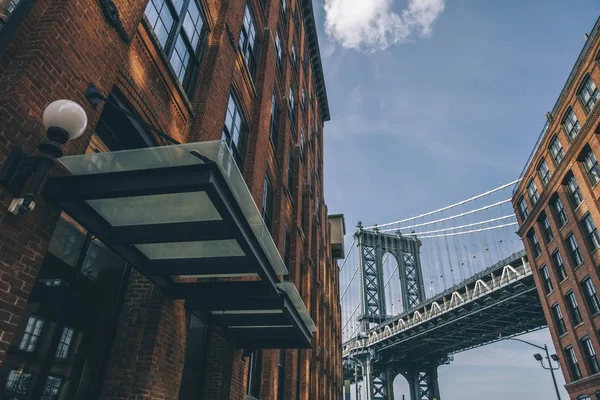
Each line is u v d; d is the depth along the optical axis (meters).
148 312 6.29
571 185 34.22
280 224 14.71
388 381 77.56
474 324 58.66
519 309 51.03
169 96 7.28
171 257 5.94
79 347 5.27
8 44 4.12
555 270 36.84
